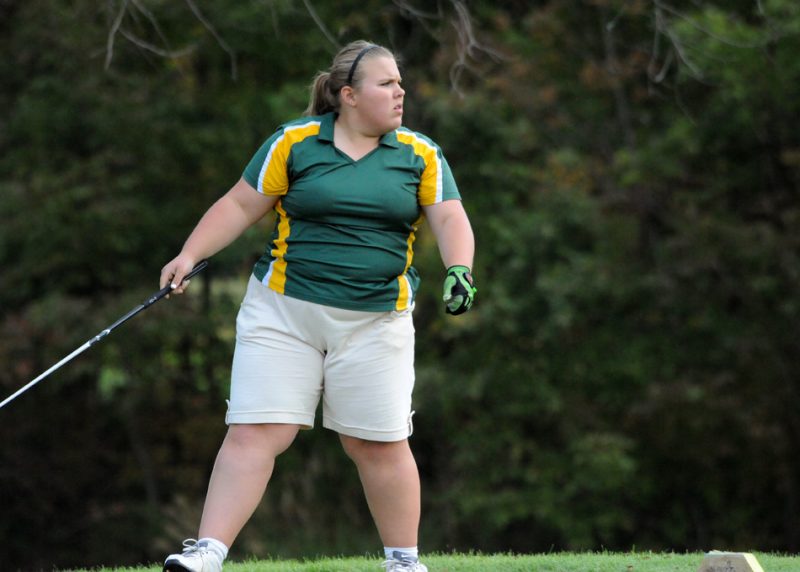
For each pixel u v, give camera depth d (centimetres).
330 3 5341
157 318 5691
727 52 5069
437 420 5738
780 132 5466
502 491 5672
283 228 1537
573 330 5594
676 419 5519
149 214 5812
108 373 5628
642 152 5491
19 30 5712
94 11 5384
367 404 1534
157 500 6094
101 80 5556
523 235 5444
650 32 5428
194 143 5688
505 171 5538
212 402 6056
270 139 1540
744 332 5469
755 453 5628
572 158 5456
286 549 5078
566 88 5772
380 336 1527
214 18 5212
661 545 5909
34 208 5647
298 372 1518
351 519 5384
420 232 5591
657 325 5659
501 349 5628
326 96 1543
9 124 5859
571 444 5431
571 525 5556
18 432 6053
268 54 5497
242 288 5922
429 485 5916
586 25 5647
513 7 5950
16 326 5591
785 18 5134
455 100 5269
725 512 5869
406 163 1523
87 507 6253
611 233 5581
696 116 5494
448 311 1520
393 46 4500
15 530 6272
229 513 1505
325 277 1502
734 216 5594
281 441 1532
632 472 5522
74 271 5881
